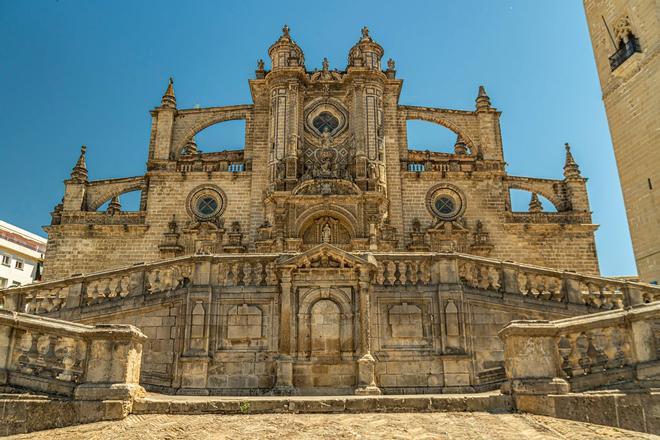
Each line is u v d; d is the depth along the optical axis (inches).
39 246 2723.9
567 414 493.0
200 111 1955.0
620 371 529.3
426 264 778.8
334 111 1894.7
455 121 1963.6
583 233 1803.6
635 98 1526.8
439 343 737.0
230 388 713.0
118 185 1883.6
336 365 712.4
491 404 527.2
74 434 477.4
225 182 1844.2
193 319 738.2
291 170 1739.7
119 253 1765.5
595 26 1718.8
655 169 1444.4
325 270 746.8
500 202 1834.4
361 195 1668.3
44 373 556.4
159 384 719.7
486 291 770.8
